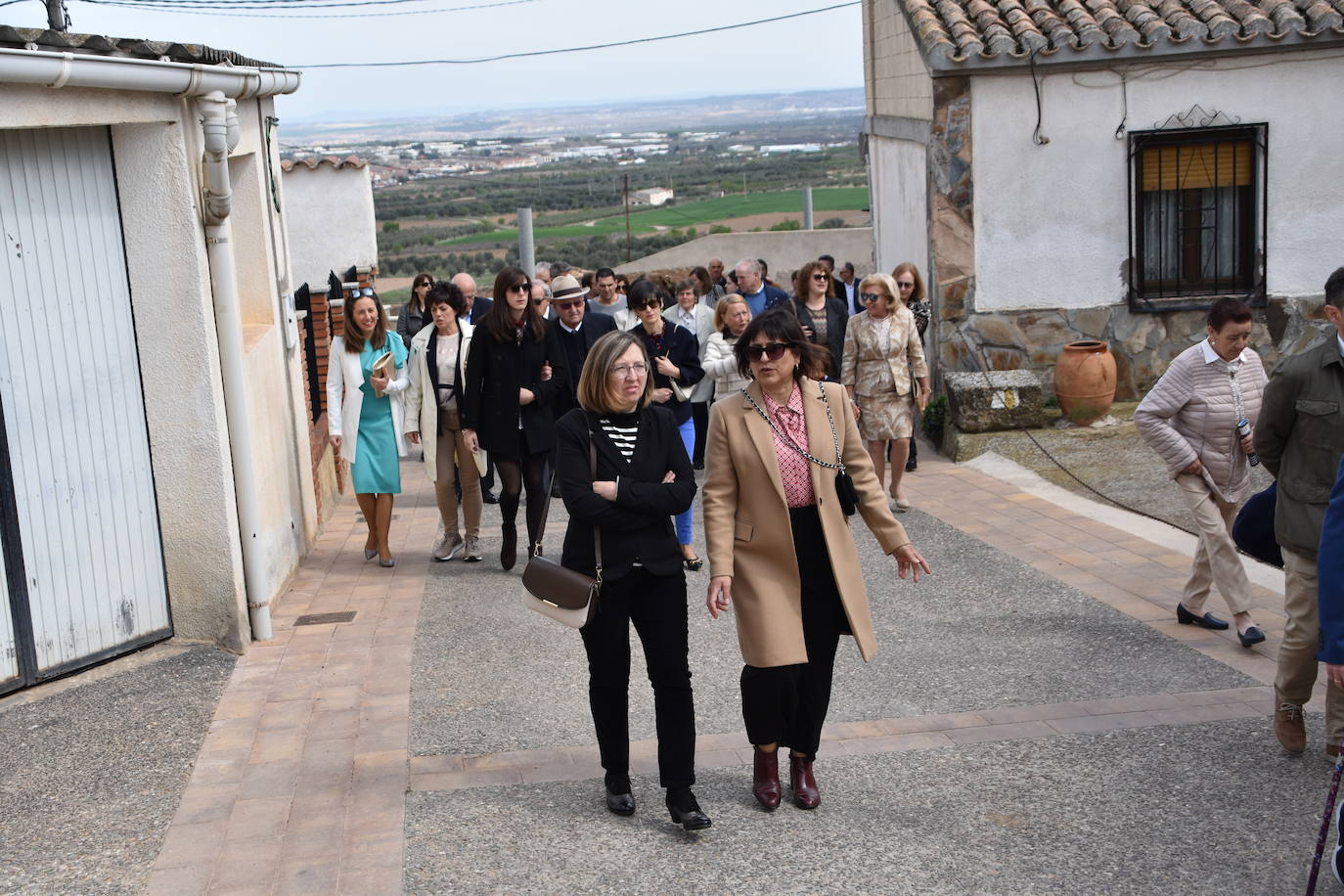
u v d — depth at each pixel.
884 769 5.27
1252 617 7.05
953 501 10.30
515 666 6.69
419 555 9.37
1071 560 8.38
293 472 9.03
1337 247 12.45
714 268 16.44
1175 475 6.70
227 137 6.47
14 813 4.95
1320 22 11.93
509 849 4.60
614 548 4.71
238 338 6.76
